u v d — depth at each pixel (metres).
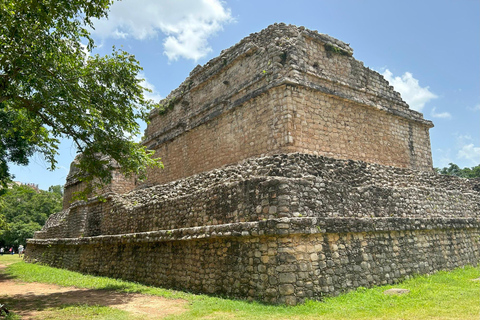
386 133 17.12
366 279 9.86
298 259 8.69
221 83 18.16
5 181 16.94
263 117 14.47
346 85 15.59
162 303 9.98
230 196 10.80
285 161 10.87
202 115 18.94
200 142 18.59
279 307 8.14
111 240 17.19
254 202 9.84
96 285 14.20
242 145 15.38
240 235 9.59
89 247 19.92
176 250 12.74
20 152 16.39
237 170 12.33
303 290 8.49
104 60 12.09
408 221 11.71
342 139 14.98
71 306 9.89
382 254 10.66
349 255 9.73
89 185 13.66
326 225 9.23
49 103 10.75
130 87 12.35
